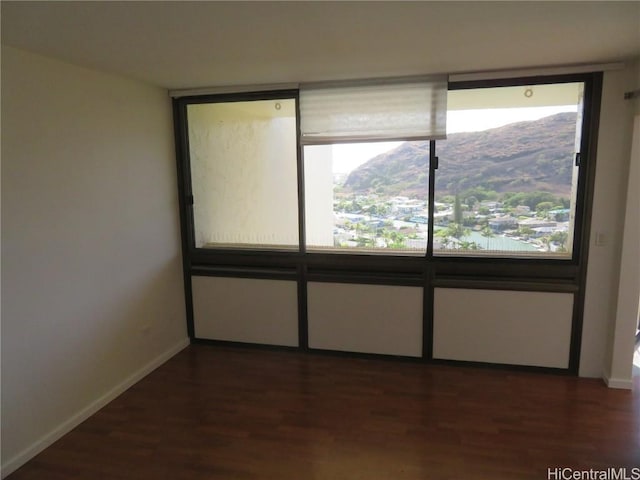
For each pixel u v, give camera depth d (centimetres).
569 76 297
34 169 240
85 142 275
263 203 374
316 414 282
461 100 322
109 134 296
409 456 238
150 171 342
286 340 386
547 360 332
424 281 346
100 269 292
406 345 359
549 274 323
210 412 287
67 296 265
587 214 305
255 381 330
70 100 263
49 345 254
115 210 304
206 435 261
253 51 246
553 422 268
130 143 318
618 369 307
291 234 372
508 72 298
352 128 334
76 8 175
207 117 376
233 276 387
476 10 185
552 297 323
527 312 330
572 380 323
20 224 233
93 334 287
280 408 291
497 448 244
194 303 400
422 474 224
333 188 360
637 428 260
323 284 368
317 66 283
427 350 355
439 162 332
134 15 185
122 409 292
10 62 225
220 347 400
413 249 351
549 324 327
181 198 383
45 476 228
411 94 318
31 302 241
